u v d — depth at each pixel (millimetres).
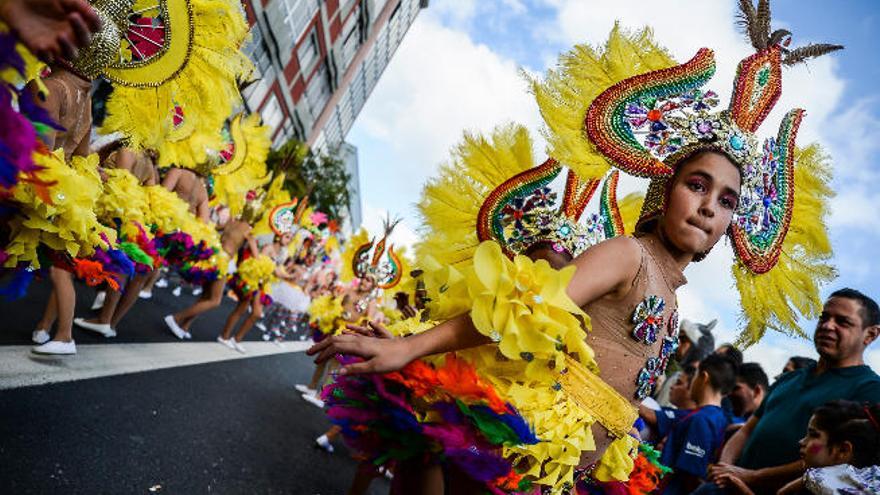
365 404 1618
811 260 2309
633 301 1775
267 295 8188
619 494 2375
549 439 1638
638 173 1907
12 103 1393
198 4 2473
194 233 5137
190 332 7676
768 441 3057
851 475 2439
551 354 1541
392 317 5941
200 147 4668
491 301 1484
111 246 2371
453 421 1543
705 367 4047
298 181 19531
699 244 1840
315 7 22797
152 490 2879
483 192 2445
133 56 2355
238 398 5395
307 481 4156
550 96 1950
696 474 3631
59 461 2691
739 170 1922
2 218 1906
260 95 23484
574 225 2500
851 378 2902
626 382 1813
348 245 7352
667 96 1957
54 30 1323
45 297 5301
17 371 3379
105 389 3801
